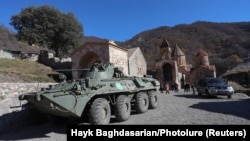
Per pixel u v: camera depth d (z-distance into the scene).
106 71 10.34
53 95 7.73
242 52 91.75
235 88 33.62
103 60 29.02
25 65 29.45
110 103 9.85
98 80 9.40
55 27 43.72
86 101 8.41
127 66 33.19
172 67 47.44
